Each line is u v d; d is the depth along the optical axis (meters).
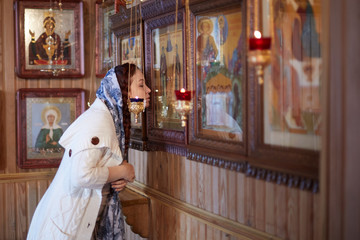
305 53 1.61
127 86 2.47
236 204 2.07
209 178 2.29
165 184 2.77
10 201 3.56
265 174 1.78
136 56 2.94
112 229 2.48
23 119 3.53
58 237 2.28
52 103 3.58
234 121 1.98
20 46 3.48
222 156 2.06
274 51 1.72
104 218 2.48
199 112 2.25
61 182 2.35
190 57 2.31
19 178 3.57
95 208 2.32
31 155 3.56
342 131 1.40
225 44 2.03
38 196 3.62
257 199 1.92
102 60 3.52
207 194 2.31
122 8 3.09
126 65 2.52
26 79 3.57
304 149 1.61
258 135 1.81
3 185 3.54
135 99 2.43
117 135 2.45
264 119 1.78
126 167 2.39
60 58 3.55
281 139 1.70
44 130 3.58
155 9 2.65
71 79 3.64
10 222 3.56
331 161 1.44
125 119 2.50
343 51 1.38
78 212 2.30
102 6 3.45
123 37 3.13
